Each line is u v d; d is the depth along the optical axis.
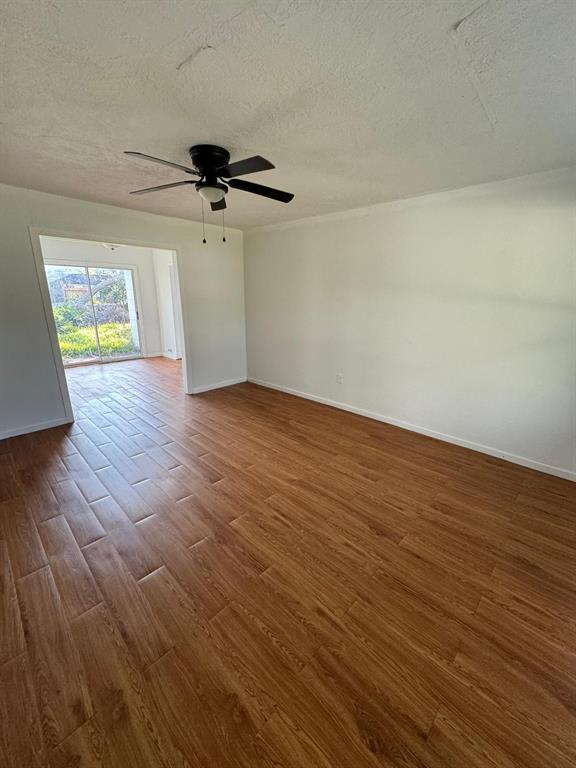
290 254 4.34
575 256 2.38
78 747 1.08
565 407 2.58
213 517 2.19
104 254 6.54
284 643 1.40
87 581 1.70
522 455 2.84
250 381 5.45
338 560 1.84
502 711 1.17
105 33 1.13
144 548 1.92
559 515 2.22
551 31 1.10
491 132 1.84
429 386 3.34
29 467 2.79
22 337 3.28
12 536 2.01
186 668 1.30
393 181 2.65
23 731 1.11
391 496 2.42
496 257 2.73
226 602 1.59
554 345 2.56
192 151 2.06
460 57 1.24
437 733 1.11
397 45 1.18
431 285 3.15
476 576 1.75
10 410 3.31
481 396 3.00
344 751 1.07
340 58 1.26
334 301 4.00
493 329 2.84
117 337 7.12
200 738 1.10
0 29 1.10
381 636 1.44
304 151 2.10
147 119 1.73
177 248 4.25
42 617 1.51
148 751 1.07
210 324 4.82
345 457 2.98
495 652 1.37
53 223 3.24
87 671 1.29
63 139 1.97
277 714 1.16
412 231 3.19
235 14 1.05
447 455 3.02
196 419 3.84
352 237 3.67
